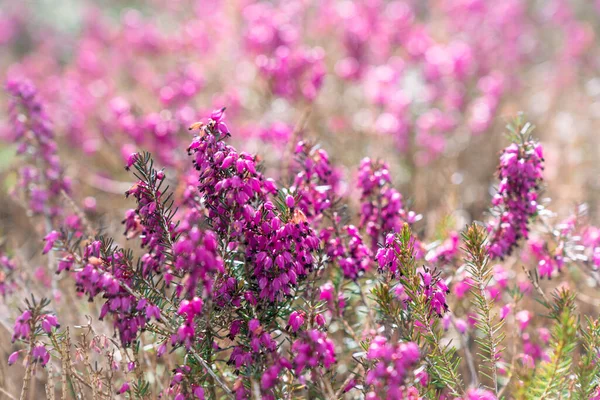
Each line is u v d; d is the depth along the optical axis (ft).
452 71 2.77
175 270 1.57
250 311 1.56
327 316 1.69
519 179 1.64
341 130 2.53
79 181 2.63
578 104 3.02
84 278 1.53
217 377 1.53
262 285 1.52
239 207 1.51
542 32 3.99
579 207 1.79
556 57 3.51
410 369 1.45
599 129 2.82
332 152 2.42
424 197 2.32
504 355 1.80
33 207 1.96
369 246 1.76
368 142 2.56
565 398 1.56
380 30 2.98
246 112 2.81
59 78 3.35
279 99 2.59
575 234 1.79
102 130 2.64
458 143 2.66
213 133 1.52
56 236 1.59
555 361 1.51
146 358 1.73
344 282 1.70
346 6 3.05
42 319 1.54
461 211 2.26
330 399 1.55
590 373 1.52
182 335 1.47
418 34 2.97
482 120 2.53
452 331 1.87
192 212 1.49
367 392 1.53
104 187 2.53
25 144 1.98
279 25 2.62
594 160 2.55
